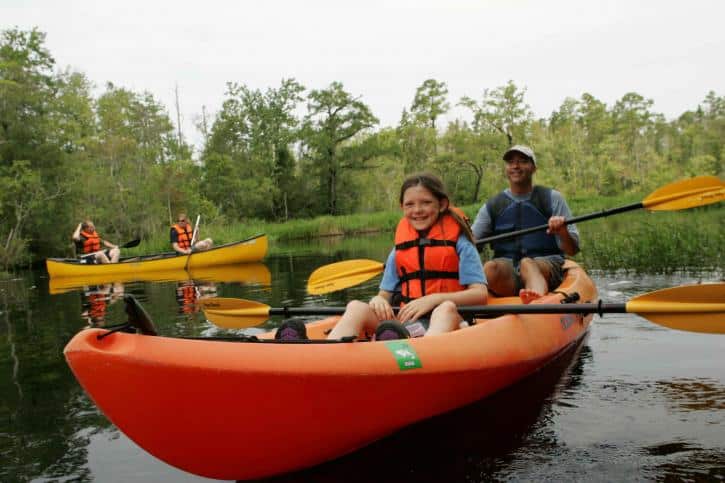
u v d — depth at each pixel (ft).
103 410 5.81
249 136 127.13
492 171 141.59
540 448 6.98
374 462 6.91
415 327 8.64
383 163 135.13
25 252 58.34
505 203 14.21
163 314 17.51
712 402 8.12
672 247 23.22
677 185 13.25
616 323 13.56
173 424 5.82
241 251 38.68
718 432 7.16
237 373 5.68
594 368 9.99
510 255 14.11
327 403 6.20
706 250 23.27
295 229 83.82
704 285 8.13
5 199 61.82
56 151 68.54
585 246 28.32
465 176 136.98
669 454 6.66
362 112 127.85
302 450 6.41
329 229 86.99
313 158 131.34
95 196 76.43
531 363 9.12
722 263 21.43
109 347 5.54
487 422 7.89
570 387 9.07
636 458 6.60
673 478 6.11
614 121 198.80
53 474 7.06
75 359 5.43
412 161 141.08
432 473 6.54
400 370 6.60
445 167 134.92
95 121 98.89
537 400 8.59
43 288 29.89
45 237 65.82
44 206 65.92
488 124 136.87
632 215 65.62
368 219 92.38
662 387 8.84
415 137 140.67
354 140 142.10
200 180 115.55
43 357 13.16
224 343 5.93
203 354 5.70
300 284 23.98
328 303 18.15
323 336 9.57
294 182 128.36
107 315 18.72
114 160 82.84
